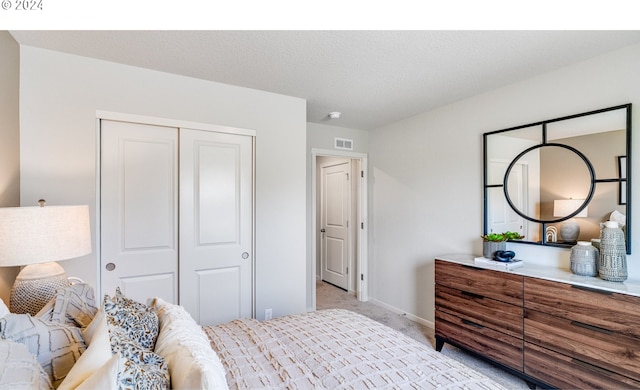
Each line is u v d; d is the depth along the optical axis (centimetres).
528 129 243
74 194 203
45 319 110
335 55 206
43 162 195
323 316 185
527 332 202
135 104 222
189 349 98
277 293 276
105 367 66
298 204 288
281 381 111
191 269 242
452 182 306
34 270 154
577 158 214
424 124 338
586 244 196
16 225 131
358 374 116
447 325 259
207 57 209
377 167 407
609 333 165
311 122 381
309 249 379
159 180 233
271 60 213
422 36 182
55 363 87
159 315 132
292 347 140
